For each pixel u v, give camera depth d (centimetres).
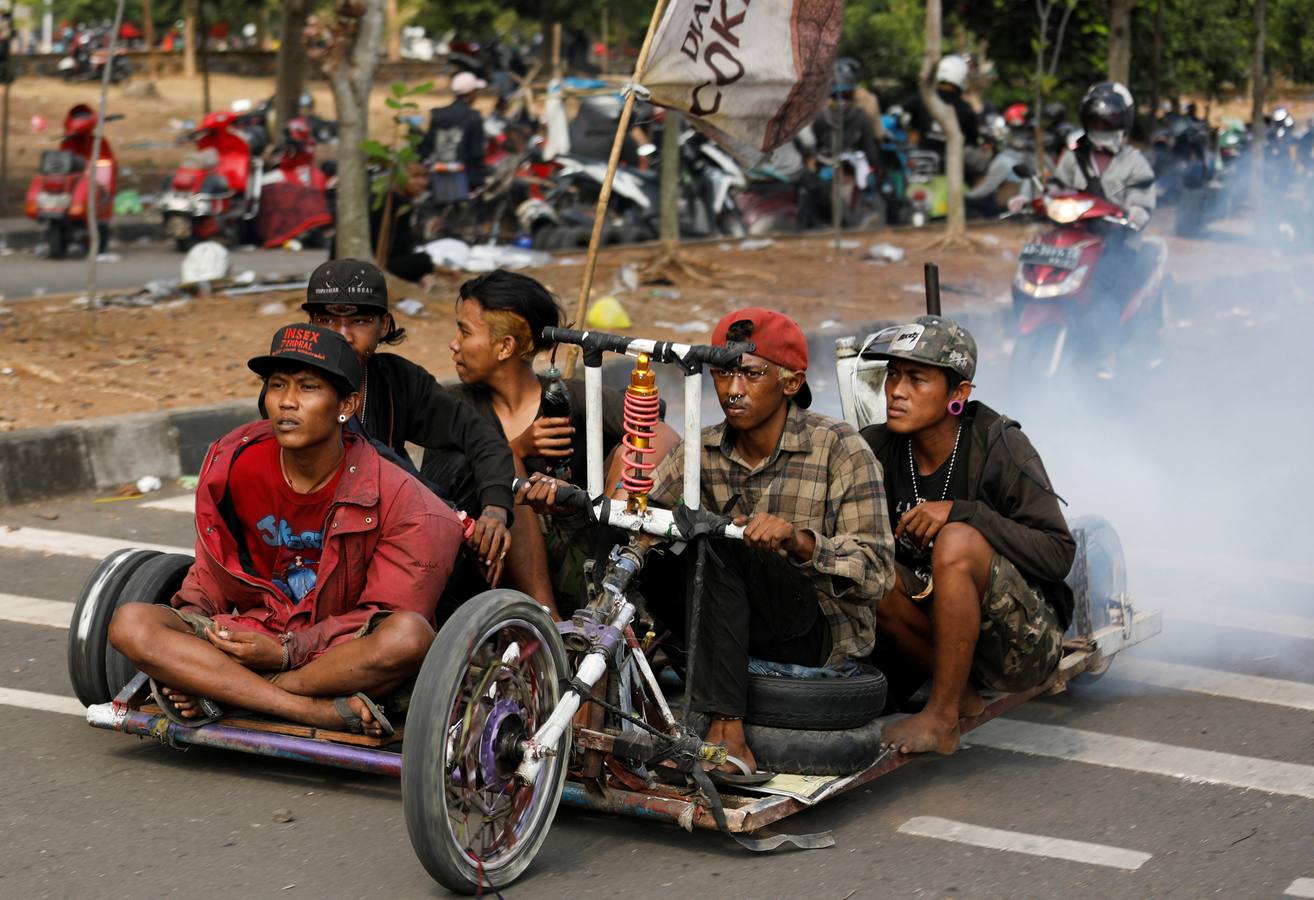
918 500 479
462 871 378
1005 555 453
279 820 430
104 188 1673
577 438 493
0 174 2003
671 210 1457
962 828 437
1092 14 2534
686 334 1202
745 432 434
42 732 496
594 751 405
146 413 880
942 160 2212
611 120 1956
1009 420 477
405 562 430
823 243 1734
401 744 430
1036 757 497
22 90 3934
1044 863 415
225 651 428
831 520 431
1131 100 991
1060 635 474
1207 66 3491
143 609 435
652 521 407
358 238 1198
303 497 435
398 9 3844
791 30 680
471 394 507
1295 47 3778
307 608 437
